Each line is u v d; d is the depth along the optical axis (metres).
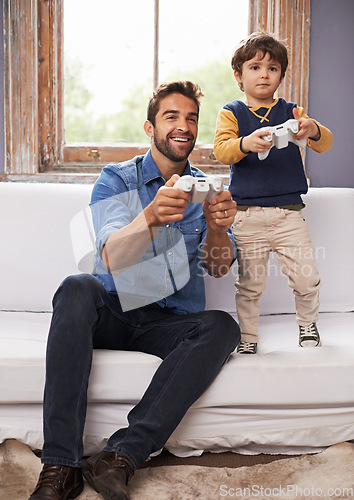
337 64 2.57
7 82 2.45
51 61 2.51
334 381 1.59
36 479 1.45
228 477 1.48
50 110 2.53
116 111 2.64
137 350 1.67
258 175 1.82
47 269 2.10
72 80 2.59
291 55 2.53
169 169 1.82
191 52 2.63
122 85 2.63
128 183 1.79
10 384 1.54
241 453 1.64
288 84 2.54
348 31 2.57
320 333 1.92
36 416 1.59
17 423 1.59
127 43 2.61
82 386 1.42
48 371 1.41
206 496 1.39
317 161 2.59
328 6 2.55
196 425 1.60
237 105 1.88
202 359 1.49
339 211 2.21
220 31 2.63
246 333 1.82
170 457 1.61
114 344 1.66
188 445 1.60
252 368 1.57
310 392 1.59
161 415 1.43
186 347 1.51
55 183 2.34
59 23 2.51
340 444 1.64
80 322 1.45
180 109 1.74
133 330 1.67
